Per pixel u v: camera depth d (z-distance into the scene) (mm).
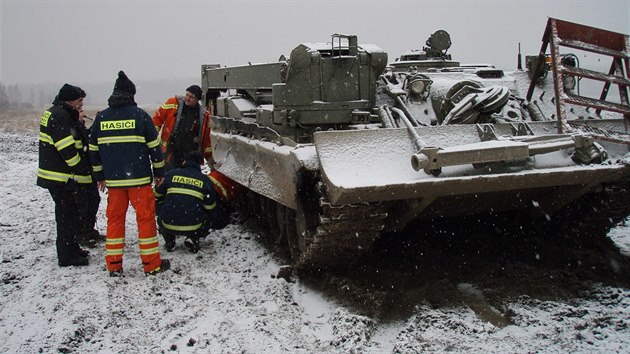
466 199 5789
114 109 5906
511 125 5867
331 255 5613
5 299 5309
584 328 4527
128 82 6016
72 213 6238
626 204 6215
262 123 6684
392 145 5281
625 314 4730
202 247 6977
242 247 6922
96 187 7094
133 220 8281
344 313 4727
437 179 4949
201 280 5766
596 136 5832
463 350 4223
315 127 6117
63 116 6066
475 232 7043
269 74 6918
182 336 4547
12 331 4637
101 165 6020
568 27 6402
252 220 8031
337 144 5121
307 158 5109
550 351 4184
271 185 6016
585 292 5242
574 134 5648
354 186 4727
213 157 8859
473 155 5000
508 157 5113
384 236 6914
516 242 6711
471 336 4438
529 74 7266
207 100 10047
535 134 5945
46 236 7398
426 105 6453
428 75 6973
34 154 14938
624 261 6090
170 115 7621
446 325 4590
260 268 6129
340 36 6059
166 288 5543
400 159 5203
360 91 6141
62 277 5863
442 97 6340
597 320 4633
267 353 4254
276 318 4844
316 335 4570
